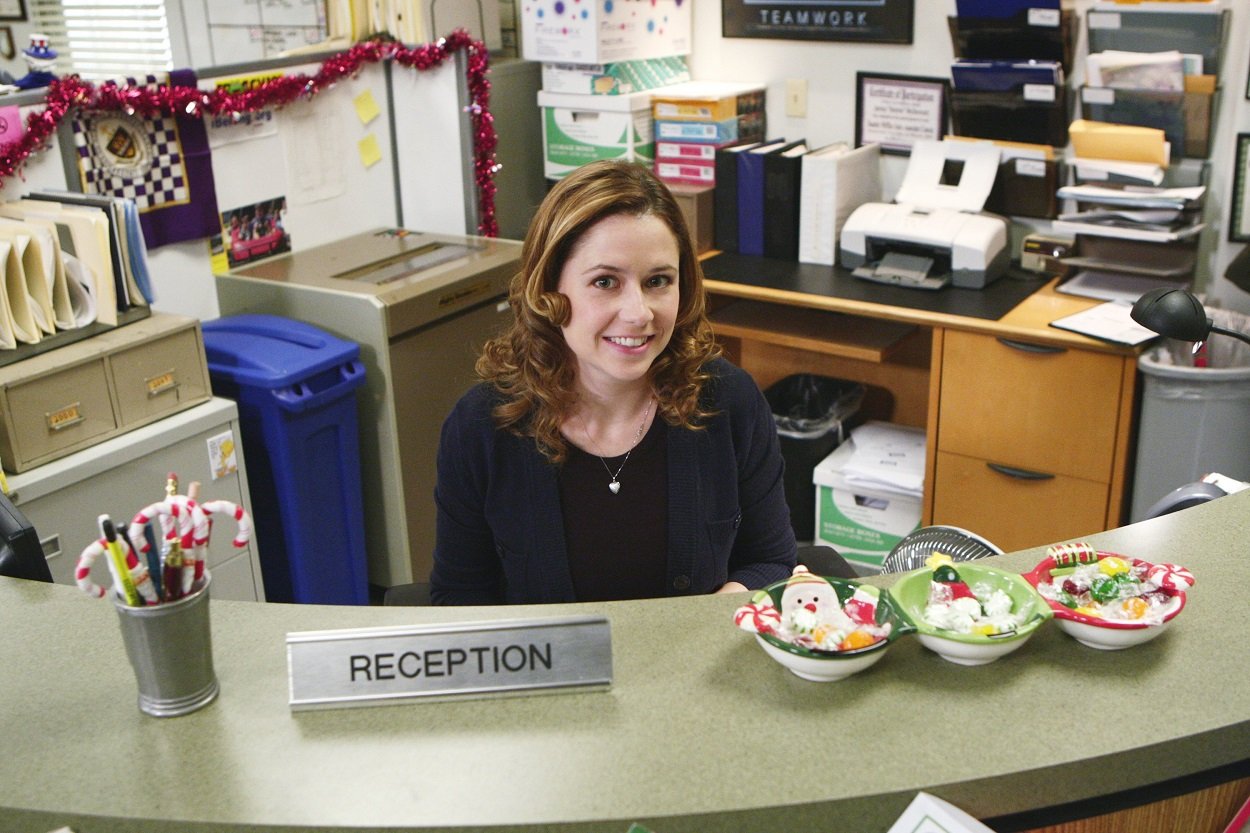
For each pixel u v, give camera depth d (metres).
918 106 3.40
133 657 1.12
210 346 2.83
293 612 1.31
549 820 0.98
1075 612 1.18
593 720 1.11
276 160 3.20
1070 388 2.84
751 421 1.60
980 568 1.24
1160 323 1.55
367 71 3.41
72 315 2.45
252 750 1.08
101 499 2.45
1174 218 2.88
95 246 2.46
